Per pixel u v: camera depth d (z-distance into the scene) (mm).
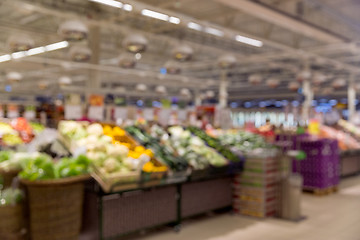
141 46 8125
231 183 6285
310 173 8148
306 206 6984
